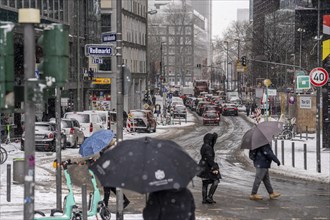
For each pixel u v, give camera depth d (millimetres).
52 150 35719
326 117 34656
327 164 27312
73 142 38250
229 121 71625
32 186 7484
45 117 48281
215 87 188875
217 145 40656
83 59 65438
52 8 53094
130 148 8945
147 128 52938
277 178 23688
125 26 84000
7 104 7449
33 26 7422
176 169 8727
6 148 35438
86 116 42344
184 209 8906
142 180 8547
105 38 16672
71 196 13430
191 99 109312
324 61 34062
